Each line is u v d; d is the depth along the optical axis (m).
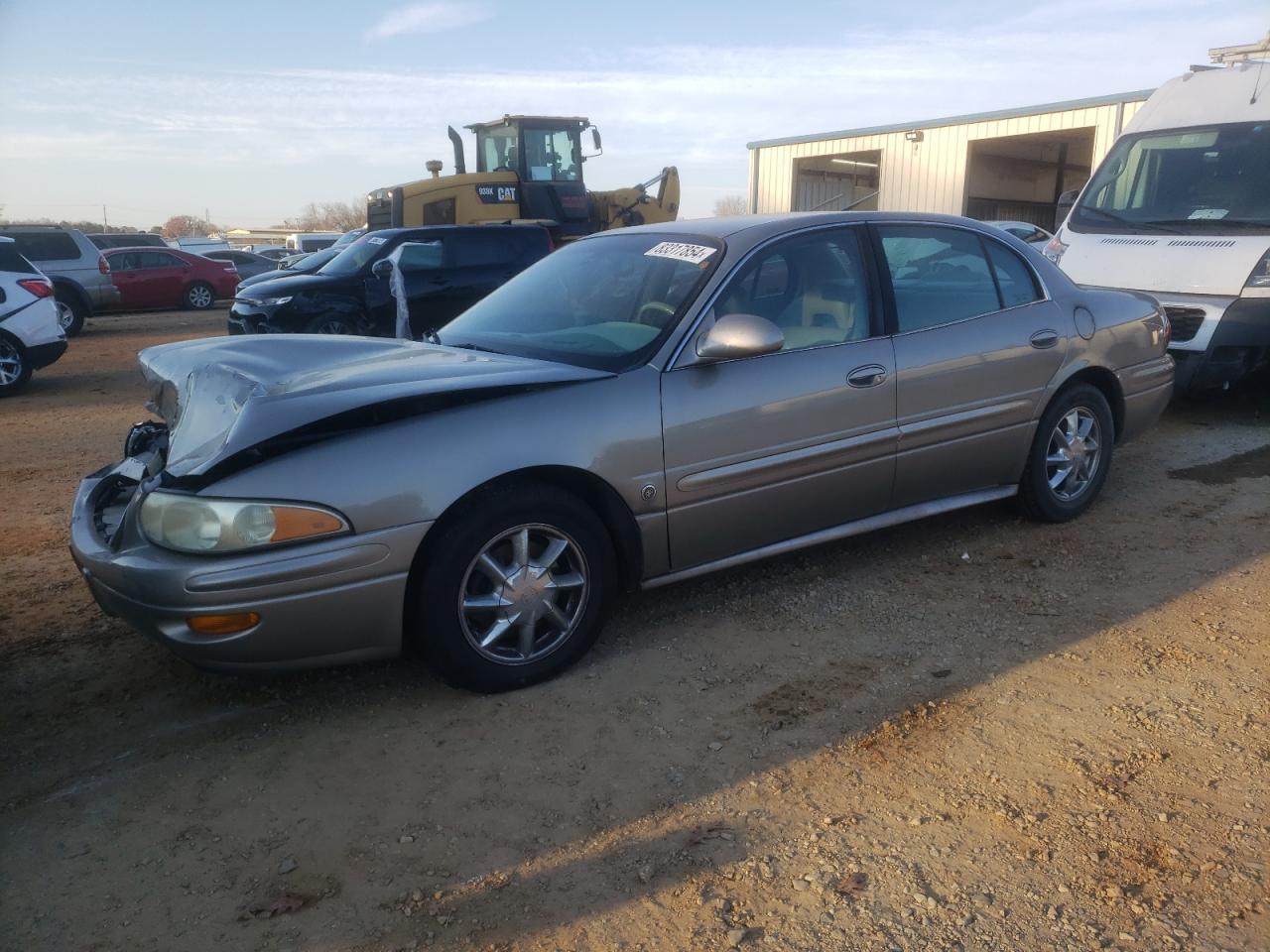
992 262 4.77
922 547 4.84
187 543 2.99
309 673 3.66
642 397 3.59
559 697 3.44
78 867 2.62
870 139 25.41
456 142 17.36
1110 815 2.72
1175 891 2.43
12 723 3.36
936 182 24.19
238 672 3.10
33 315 10.83
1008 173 26.42
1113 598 4.18
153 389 4.23
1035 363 4.71
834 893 2.44
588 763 3.04
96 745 3.22
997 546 4.82
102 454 7.61
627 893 2.46
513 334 4.17
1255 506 5.36
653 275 4.09
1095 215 8.16
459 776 2.98
